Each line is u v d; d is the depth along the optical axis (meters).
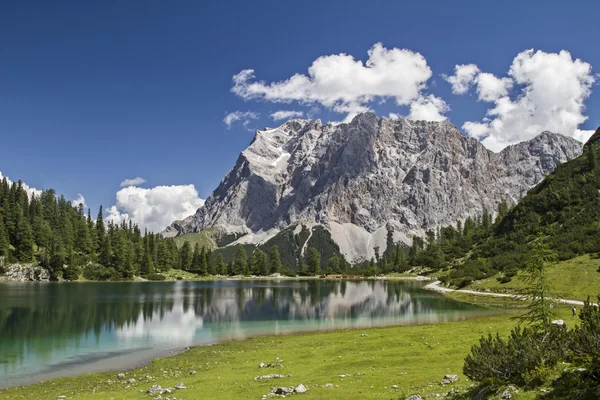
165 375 49.19
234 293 178.62
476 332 63.97
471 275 172.62
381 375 40.09
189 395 36.00
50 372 53.72
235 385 39.09
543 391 22.59
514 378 25.50
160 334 81.00
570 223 171.75
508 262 168.25
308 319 100.12
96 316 104.00
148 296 159.12
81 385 46.34
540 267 43.66
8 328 86.19
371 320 97.00
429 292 174.38
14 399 40.81
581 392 21.00
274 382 39.59
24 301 134.75
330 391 34.16
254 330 85.62
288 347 63.59
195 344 71.56
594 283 112.62
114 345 70.69
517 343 26.64
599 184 191.00
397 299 146.25
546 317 41.88
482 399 24.92
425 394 30.95
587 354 24.41
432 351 51.16
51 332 82.31
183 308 122.31
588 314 25.44
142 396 36.91
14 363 58.56
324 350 57.12
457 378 35.34
